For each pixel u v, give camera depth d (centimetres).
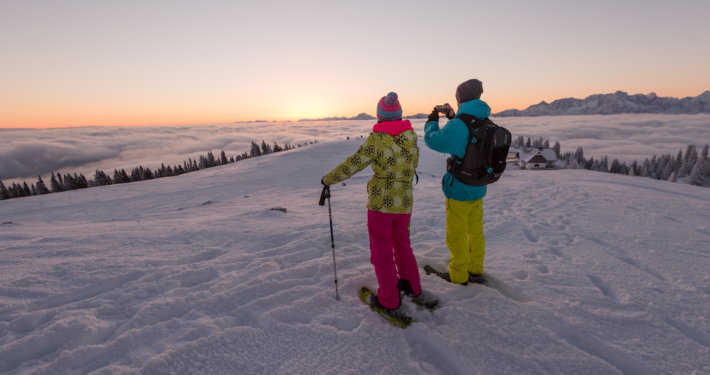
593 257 337
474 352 196
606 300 251
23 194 9856
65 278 292
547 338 207
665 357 190
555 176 1023
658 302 247
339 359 192
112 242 404
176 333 212
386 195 222
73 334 211
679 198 625
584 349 207
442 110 271
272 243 404
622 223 456
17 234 502
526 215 503
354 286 278
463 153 241
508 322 223
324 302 252
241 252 370
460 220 263
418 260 337
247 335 209
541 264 322
